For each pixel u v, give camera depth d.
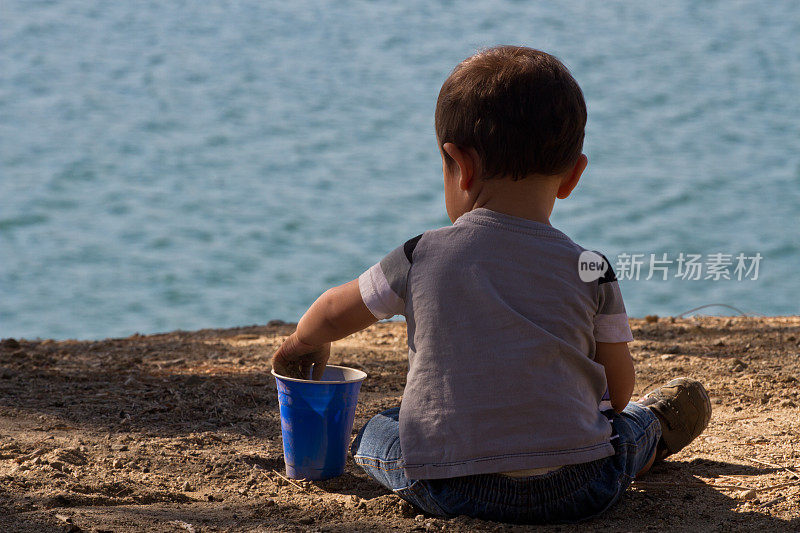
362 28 110.25
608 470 3.94
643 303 31.14
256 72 88.00
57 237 42.56
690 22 105.00
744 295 31.69
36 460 4.85
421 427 3.78
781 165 51.78
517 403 3.65
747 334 9.12
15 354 8.20
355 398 4.79
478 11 118.00
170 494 4.47
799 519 4.02
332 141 63.09
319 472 4.76
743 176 49.53
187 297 34.69
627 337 3.91
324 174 54.47
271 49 99.56
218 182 53.12
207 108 73.81
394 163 56.62
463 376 3.69
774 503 4.25
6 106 71.81
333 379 4.93
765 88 73.06
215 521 4.01
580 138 3.79
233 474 4.88
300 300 34.31
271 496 4.52
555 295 3.72
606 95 71.38
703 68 80.88
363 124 67.81
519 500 3.80
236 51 98.69
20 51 93.44
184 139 63.97
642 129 61.28
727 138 58.56
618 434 4.05
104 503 4.29
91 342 9.73
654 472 4.85
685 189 46.94
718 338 8.91
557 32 101.44
